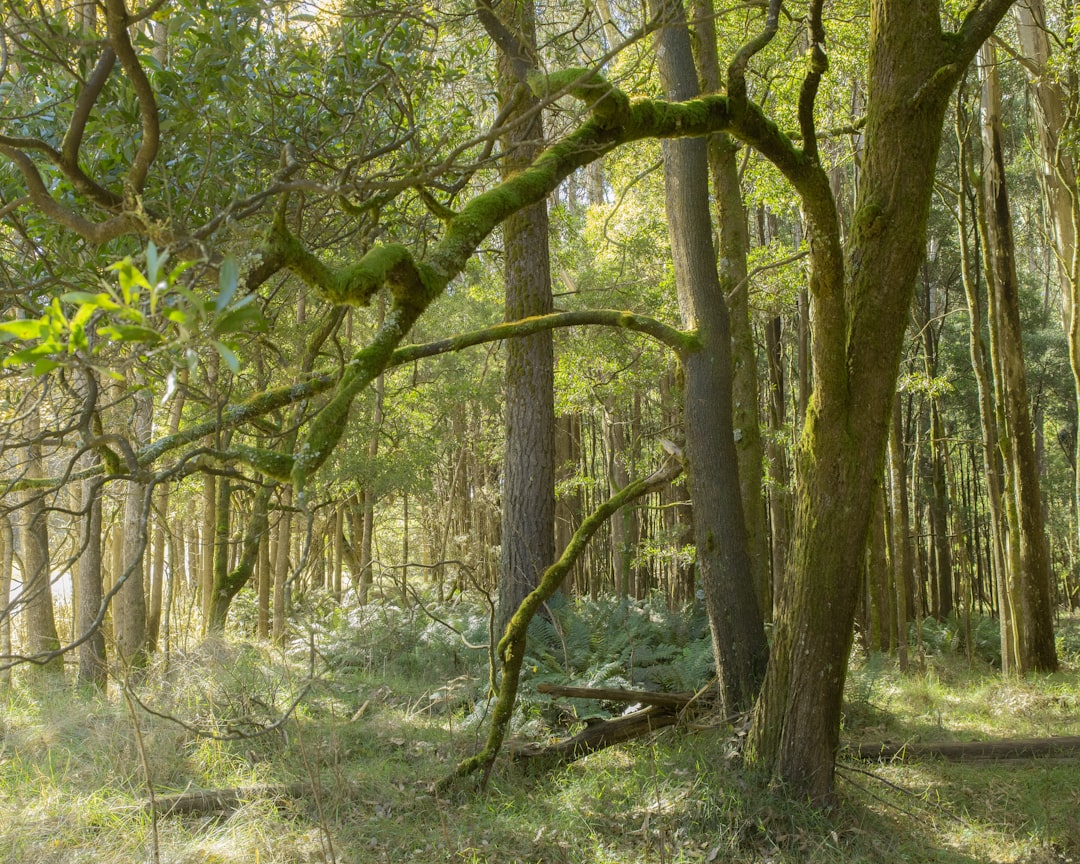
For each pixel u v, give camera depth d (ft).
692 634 32.32
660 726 23.11
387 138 16.71
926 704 32.68
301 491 8.32
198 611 56.44
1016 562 42.01
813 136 16.72
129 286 4.44
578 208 73.15
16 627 40.55
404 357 18.52
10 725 23.67
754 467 29.66
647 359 48.37
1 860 15.61
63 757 20.58
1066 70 38.32
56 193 12.32
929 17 17.37
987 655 59.21
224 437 31.27
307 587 66.23
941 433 60.13
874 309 18.04
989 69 44.27
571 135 12.59
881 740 24.90
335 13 13.47
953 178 63.00
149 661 30.89
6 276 11.72
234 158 13.67
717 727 22.03
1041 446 89.20
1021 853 17.47
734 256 31.09
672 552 45.16
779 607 19.54
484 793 19.99
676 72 25.12
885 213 17.85
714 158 31.60
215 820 17.89
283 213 7.98
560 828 18.24
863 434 18.21
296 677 28.68
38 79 14.06
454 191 12.61
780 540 50.19
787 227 72.33
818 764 18.57
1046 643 44.70
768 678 19.48
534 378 34.55
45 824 17.24
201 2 12.65
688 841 17.51
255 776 19.81
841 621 18.54
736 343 30.27
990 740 25.29
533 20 20.77
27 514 30.50
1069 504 94.79
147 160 9.56
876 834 17.90
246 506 47.55
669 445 24.06
